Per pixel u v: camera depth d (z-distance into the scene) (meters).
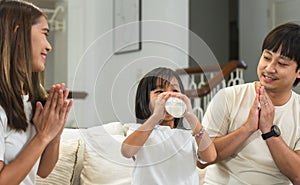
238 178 2.06
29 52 1.51
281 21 5.89
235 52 7.65
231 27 7.71
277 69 1.96
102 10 5.78
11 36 1.49
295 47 1.93
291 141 2.07
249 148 2.06
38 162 1.62
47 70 6.27
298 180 2.01
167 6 5.18
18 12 1.51
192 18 7.39
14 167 1.47
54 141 1.67
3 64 1.49
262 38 6.16
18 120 1.52
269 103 1.96
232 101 2.08
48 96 1.54
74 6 6.21
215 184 2.11
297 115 2.08
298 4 5.62
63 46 6.32
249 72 6.39
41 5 6.22
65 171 2.25
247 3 6.46
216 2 7.53
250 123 1.96
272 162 2.05
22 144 1.56
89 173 2.25
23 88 1.58
